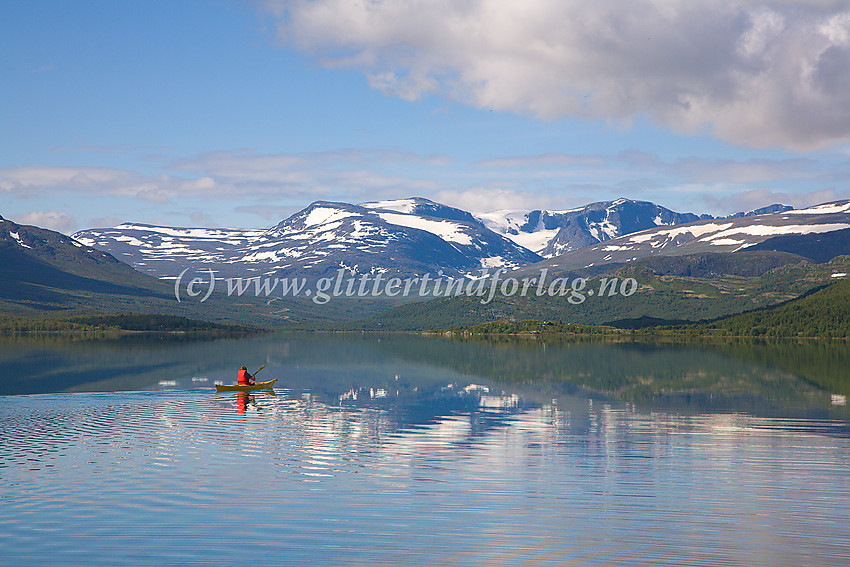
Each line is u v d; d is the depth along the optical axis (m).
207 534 43.97
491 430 76.31
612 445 67.94
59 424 78.12
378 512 47.56
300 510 48.12
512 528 44.84
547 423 80.62
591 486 53.34
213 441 69.62
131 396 100.69
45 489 52.78
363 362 176.12
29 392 105.12
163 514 47.28
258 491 52.31
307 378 132.38
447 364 170.38
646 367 160.00
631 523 45.72
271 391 109.12
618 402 97.88
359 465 59.84
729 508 48.19
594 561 40.16
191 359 179.12
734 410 90.06
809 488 52.75
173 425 78.12
